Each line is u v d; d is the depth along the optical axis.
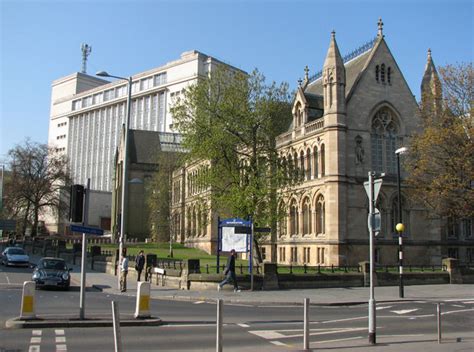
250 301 25.47
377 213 14.69
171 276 32.69
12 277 35.16
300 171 43.22
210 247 65.69
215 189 39.50
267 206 38.12
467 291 32.12
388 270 39.28
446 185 38.09
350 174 44.66
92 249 48.75
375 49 48.16
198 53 154.88
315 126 47.38
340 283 33.38
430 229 47.62
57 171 83.44
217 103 39.25
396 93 48.19
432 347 13.27
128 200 96.00
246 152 41.75
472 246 51.97
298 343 13.98
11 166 80.50
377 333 16.27
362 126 46.00
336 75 44.88
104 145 181.12
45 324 15.27
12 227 71.12
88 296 26.09
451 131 38.34
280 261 52.09
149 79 168.62
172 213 73.31
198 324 17.20
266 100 40.19
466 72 40.59
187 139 39.34
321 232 45.69
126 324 16.25
